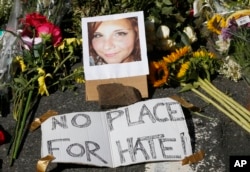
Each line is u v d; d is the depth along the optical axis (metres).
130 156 3.00
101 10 3.73
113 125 3.11
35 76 3.38
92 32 3.45
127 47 3.40
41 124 3.14
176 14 3.68
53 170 2.99
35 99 3.38
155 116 3.10
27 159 3.07
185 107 3.23
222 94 3.35
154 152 3.00
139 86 3.35
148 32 3.62
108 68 3.38
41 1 3.76
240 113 3.24
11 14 3.75
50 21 3.73
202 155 3.01
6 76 3.44
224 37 3.57
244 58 3.51
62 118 3.13
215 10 3.77
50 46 3.53
